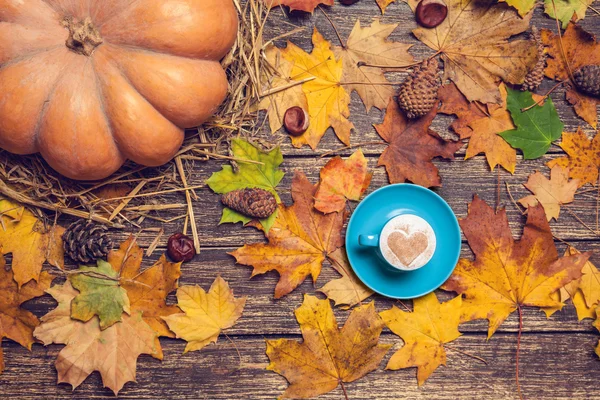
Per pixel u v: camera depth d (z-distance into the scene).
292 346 1.30
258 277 1.32
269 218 1.30
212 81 1.23
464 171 1.34
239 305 1.31
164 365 1.32
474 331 1.33
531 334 1.34
